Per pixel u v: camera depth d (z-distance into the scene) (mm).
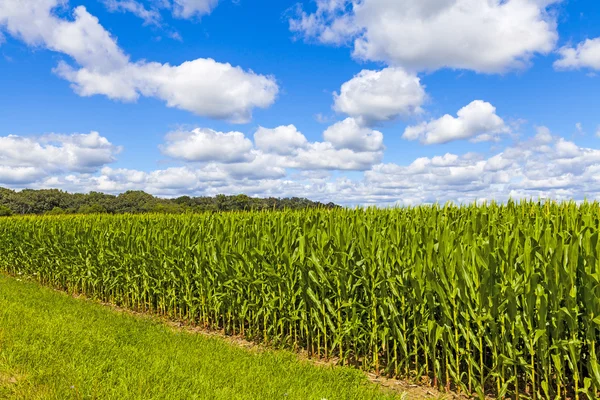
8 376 5414
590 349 4793
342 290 7090
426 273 6051
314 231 8094
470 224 7465
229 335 8969
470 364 5602
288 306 7906
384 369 6598
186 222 11883
